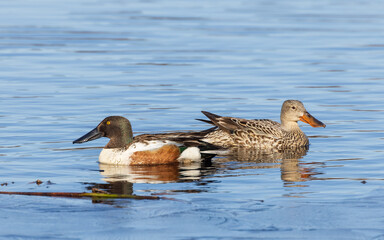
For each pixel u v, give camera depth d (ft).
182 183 39.99
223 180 40.83
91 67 90.17
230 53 102.99
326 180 40.47
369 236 30.25
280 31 127.24
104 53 102.53
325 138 54.80
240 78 82.53
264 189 38.22
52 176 41.83
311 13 157.48
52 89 74.69
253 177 41.65
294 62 94.79
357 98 70.38
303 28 131.13
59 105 66.08
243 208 34.14
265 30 128.67
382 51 104.58
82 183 40.04
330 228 31.24
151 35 122.11
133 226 31.58
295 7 172.24
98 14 154.20
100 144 52.70
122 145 47.75
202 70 88.38
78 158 47.67
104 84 78.07
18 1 180.34
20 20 141.38
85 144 52.49
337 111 64.59
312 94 72.79
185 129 56.95
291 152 51.34
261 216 32.83
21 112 62.64
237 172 43.42
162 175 42.65
